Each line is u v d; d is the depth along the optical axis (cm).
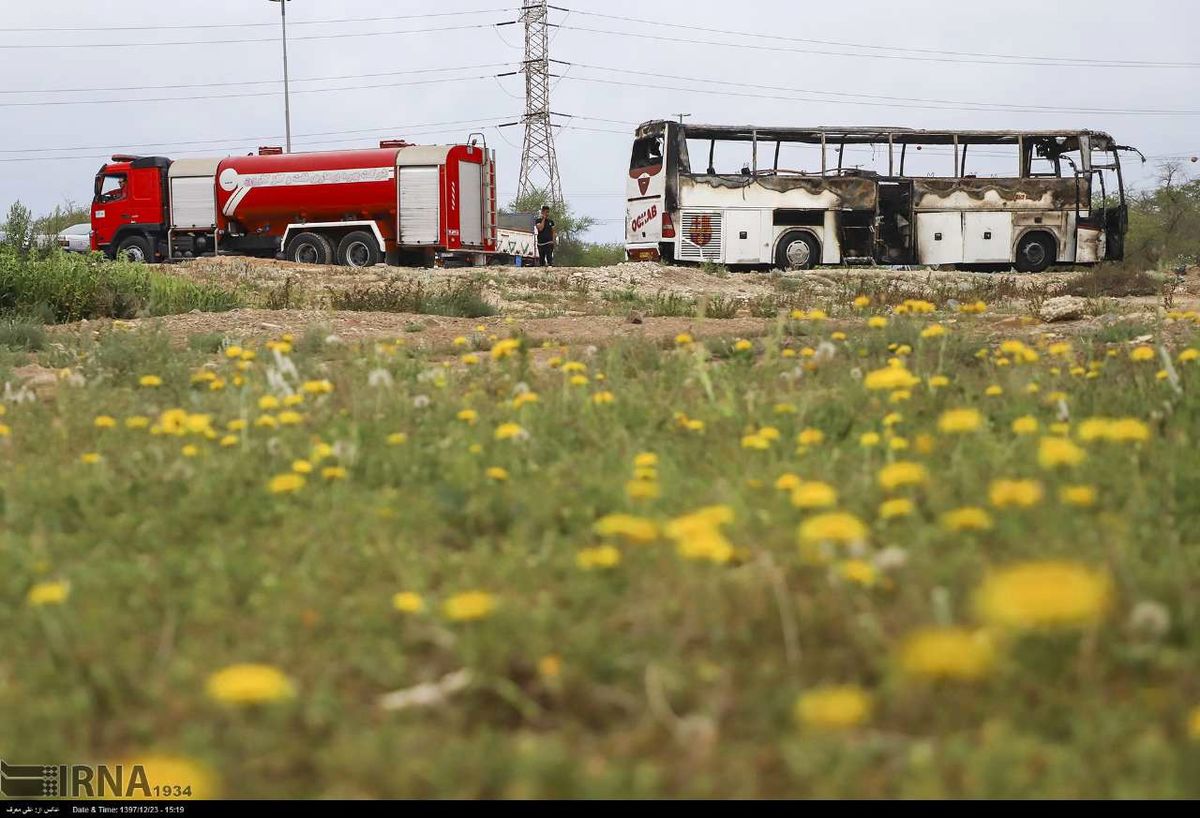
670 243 4269
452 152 4222
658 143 4291
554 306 2562
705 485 531
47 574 439
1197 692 303
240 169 4409
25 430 772
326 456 608
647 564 404
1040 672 314
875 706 310
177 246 4578
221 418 750
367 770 294
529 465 591
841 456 583
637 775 282
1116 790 264
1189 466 516
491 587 417
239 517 516
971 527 418
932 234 4253
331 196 4297
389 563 449
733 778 284
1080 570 351
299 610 399
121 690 346
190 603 414
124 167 4594
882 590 375
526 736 313
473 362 912
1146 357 748
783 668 337
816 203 4253
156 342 1267
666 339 1305
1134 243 7131
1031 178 4238
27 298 2059
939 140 4219
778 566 393
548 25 9331
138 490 571
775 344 941
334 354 1243
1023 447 566
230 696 296
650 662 338
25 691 344
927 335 907
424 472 594
